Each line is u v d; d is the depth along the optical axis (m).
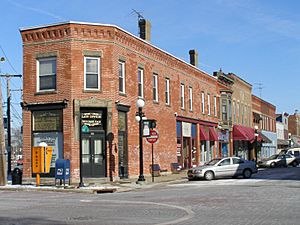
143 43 33.56
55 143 28.47
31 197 20.62
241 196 18.56
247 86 64.00
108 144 28.42
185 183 28.41
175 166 37.53
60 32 28.62
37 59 29.28
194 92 43.78
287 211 13.70
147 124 28.66
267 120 77.94
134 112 31.75
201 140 45.25
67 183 27.31
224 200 17.23
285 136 97.88
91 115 28.47
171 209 14.94
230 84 55.88
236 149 57.88
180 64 40.50
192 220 12.34
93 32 28.73
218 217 12.77
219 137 50.50
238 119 58.12
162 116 36.41
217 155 49.41
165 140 36.69
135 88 32.16
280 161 51.81
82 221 12.54
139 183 27.14
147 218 12.95
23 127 29.34
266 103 77.38
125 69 30.78
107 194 22.17
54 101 28.44
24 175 29.02
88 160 28.23
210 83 48.53
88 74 28.61
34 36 29.30
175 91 39.31
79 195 21.69
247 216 12.81
